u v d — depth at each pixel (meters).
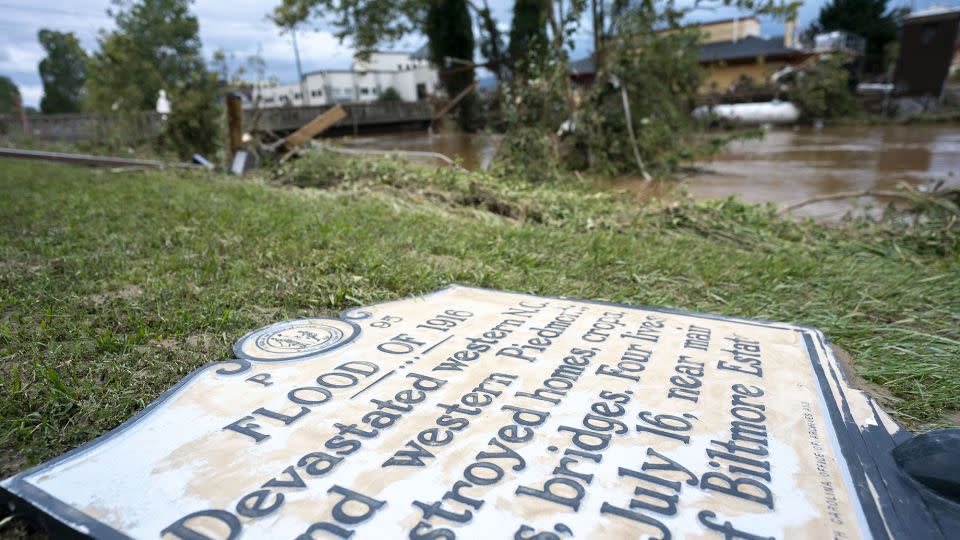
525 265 4.18
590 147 10.12
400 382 2.19
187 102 13.48
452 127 25.16
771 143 16.94
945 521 1.48
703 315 3.01
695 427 1.89
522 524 1.43
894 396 2.46
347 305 3.28
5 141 19.91
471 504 1.50
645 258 4.40
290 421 1.91
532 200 6.61
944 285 3.93
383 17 17.39
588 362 2.39
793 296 3.73
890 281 3.97
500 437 1.81
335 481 1.60
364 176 8.16
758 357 2.47
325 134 23.92
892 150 13.94
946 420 2.28
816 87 23.95
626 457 1.71
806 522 1.46
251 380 2.20
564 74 9.79
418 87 47.53
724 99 26.19
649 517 1.46
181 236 4.50
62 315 2.87
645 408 2.01
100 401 2.17
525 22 18.00
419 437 1.81
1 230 4.66
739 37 39.31
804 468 1.68
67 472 1.65
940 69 24.73
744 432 1.87
